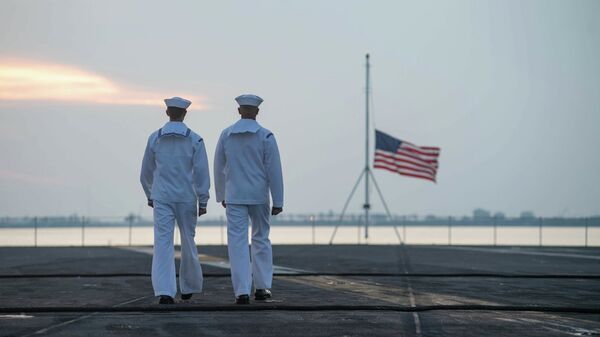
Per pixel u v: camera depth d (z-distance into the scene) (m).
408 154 42.16
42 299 12.85
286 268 20.11
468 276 17.30
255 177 12.41
